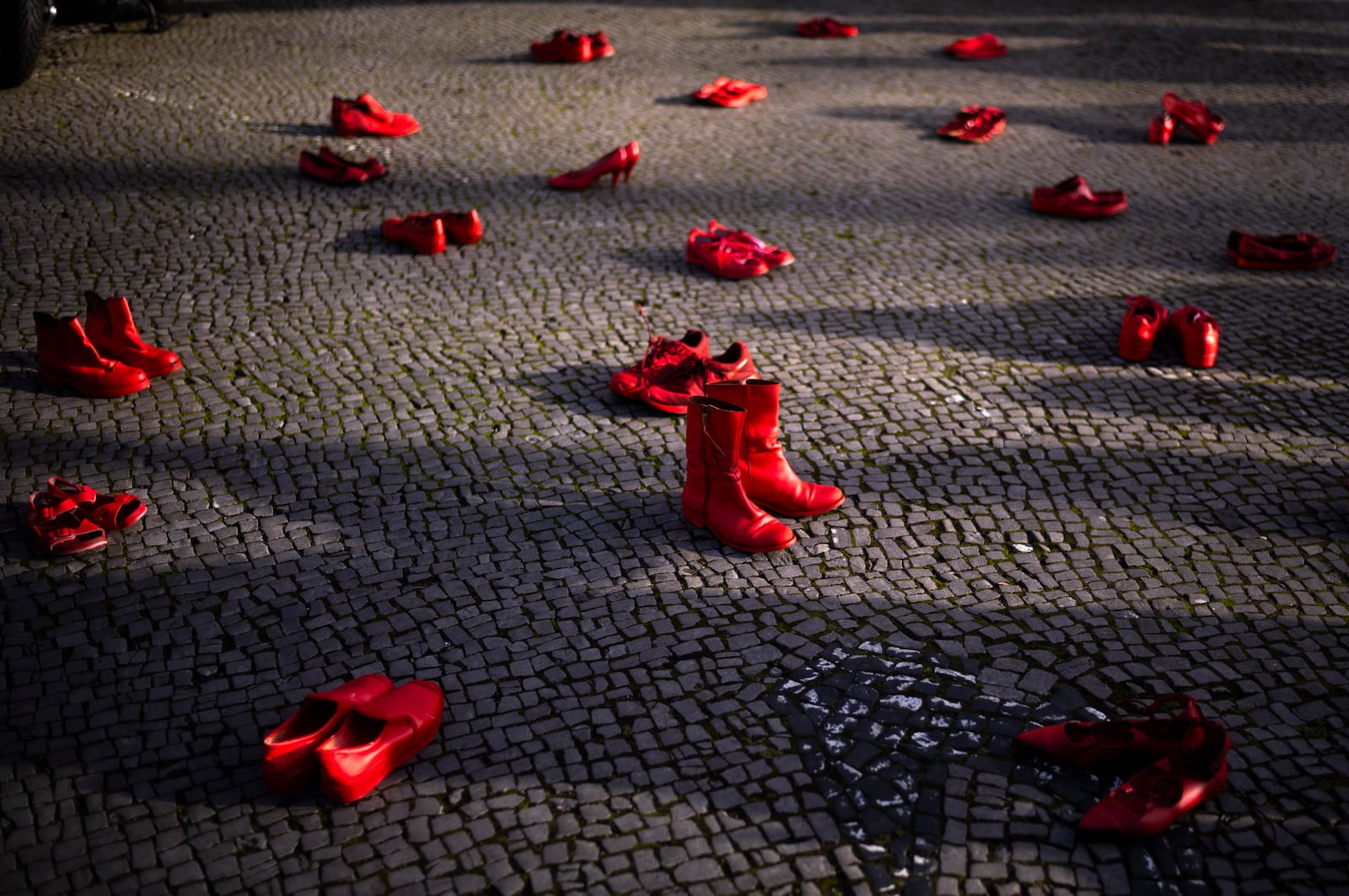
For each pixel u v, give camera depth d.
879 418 4.50
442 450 4.21
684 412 4.50
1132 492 4.04
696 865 2.54
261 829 2.64
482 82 8.84
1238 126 8.38
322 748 2.62
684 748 2.88
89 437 4.19
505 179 6.91
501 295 5.48
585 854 2.57
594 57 9.66
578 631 3.29
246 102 7.99
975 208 6.75
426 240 5.80
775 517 3.88
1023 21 11.39
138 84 8.20
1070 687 3.10
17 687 3.04
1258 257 5.93
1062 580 3.56
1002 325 5.31
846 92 9.00
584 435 4.34
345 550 3.63
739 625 3.33
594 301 5.45
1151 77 9.60
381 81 8.71
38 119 7.38
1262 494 4.04
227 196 6.42
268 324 5.09
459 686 3.08
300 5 10.83
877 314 5.39
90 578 3.46
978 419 4.51
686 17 11.23
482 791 2.74
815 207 6.69
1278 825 2.66
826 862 2.55
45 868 2.52
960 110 8.46
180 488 3.92
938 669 3.16
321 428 4.32
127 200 6.29
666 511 3.90
